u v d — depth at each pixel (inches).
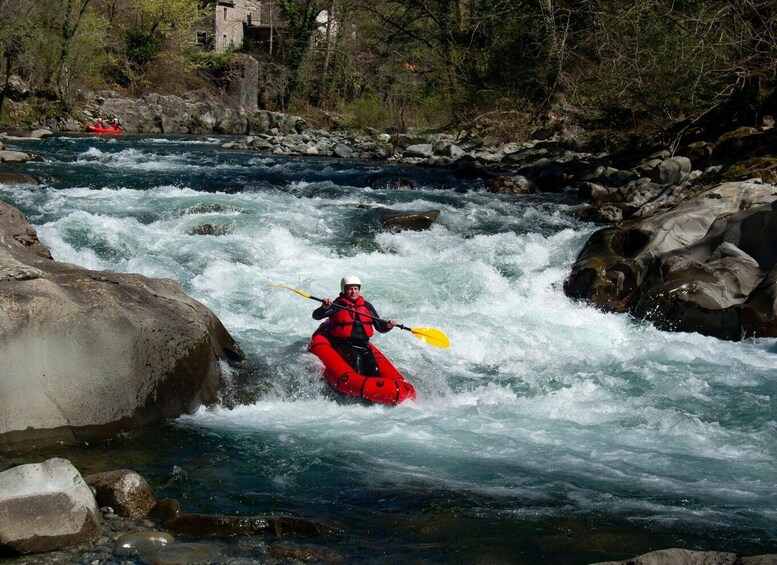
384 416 271.9
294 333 346.0
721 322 365.1
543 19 973.2
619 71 766.5
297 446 239.3
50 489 173.9
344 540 178.5
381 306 382.9
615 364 331.6
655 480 218.1
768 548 177.3
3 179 551.2
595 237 443.5
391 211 534.9
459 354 345.1
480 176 729.0
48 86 1258.0
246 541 176.1
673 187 583.8
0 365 223.3
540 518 191.5
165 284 294.5
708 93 725.3
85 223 430.9
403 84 1272.1
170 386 256.2
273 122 1514.5
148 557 166.6
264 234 460.8
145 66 1539.1
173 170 698.2
